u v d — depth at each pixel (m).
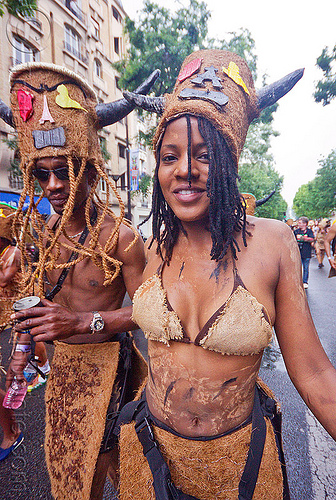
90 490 1.20
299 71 0.92
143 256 1.41
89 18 13.63
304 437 2.27
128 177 14.82
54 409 1.34
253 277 0.85
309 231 7.42
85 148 1.22
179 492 0.95
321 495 1.78
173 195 0.88
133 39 10.15
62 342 1.41
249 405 0.94
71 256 1.40
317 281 8.80
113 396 1.33
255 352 0.83
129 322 1.29
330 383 0.84
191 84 0.85
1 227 2.16
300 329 0.87
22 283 1.39
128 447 1.05
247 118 0.94
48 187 1.24
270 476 0.90
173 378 0.92
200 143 0.82
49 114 1.17
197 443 0.92
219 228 0.85
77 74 1.24
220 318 0.82
